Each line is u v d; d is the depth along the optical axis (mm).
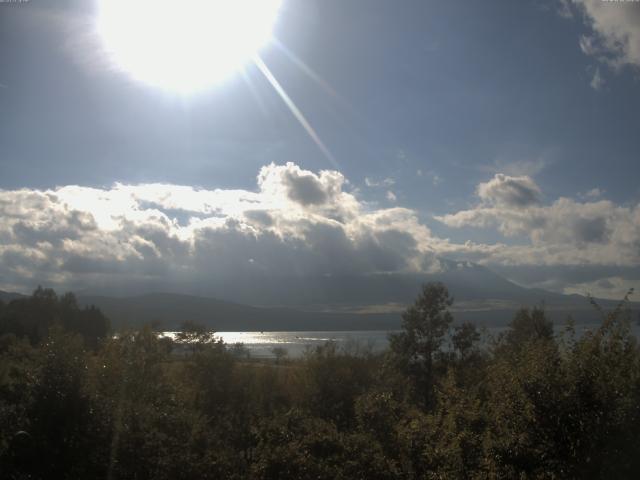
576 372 9203
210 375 24500
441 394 11750
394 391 21781
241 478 11938
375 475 11211
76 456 13422
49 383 14203
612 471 8516
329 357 25469
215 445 13492
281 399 26906
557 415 8953
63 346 15070
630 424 8578
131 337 19531
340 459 11570
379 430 12875
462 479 9820
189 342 25719
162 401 16625
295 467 11102
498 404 9844
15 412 14164
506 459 9102
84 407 14148
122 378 16766
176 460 12164
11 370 16078
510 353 11852
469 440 10047
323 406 23422
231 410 23141
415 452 11242
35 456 13438
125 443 13070
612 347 9453
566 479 8703
